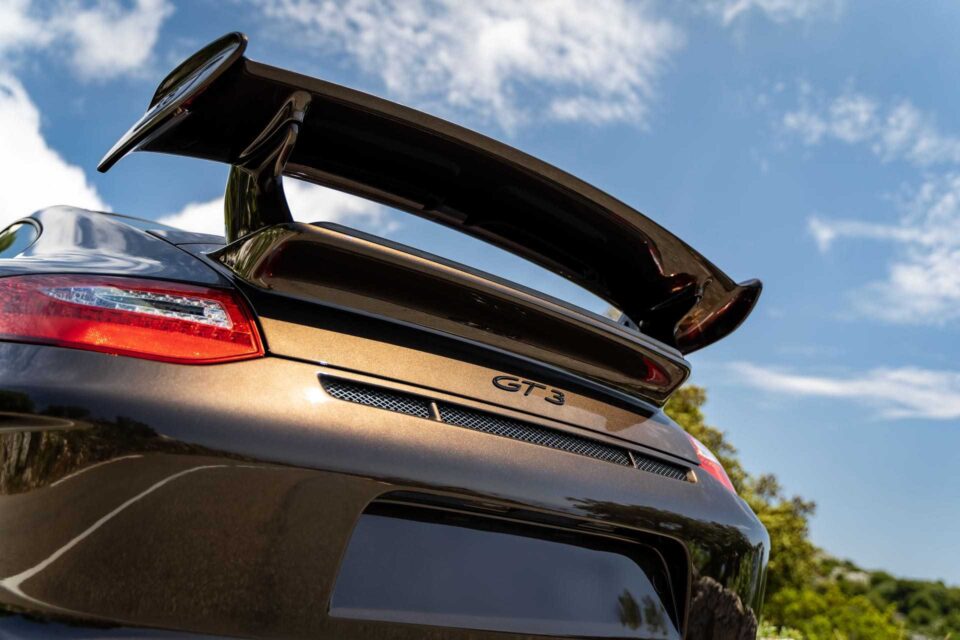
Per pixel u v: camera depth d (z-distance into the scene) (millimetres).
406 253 1468
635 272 2096
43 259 1476
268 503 1267
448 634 1390
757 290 2057
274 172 1458
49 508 1205
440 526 1448
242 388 1304
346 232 1427
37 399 1219
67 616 1197
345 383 1394
